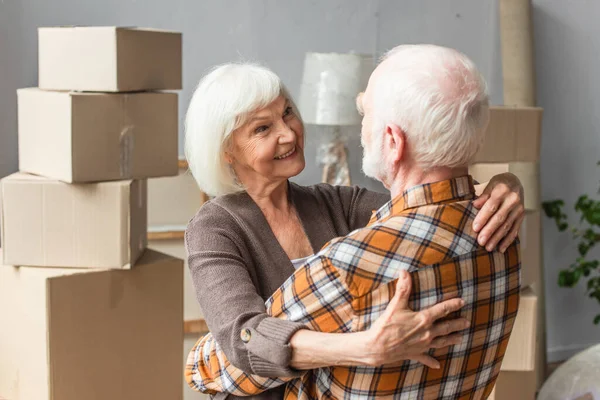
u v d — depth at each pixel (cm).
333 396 126
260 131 159
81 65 246
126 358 255
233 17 362
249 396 143
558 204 413
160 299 260
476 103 123
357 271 119
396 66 125
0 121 331
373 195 179
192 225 157
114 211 243
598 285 414
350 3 381
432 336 117
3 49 327
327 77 347
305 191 174
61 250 246
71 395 245
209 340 151
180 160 345
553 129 419
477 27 406
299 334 122
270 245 158
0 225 247
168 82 258
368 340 115
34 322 244
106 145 242
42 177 250
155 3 348
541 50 410
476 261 124
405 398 124
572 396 223
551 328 434
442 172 125
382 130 125
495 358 135
